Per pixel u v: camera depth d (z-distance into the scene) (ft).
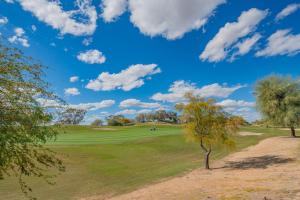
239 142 175.42
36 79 29.86
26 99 28.53
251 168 90.33
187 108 98.27
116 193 67.26
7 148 28.09
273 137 187.83
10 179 79.92
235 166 97.60
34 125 29.19
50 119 30.22
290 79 175.42
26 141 28.81
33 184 77.00
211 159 118.73
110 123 506.07
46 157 32.50
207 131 98.17
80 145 162.30
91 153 131.85
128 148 153.69
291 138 170.40
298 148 124.77
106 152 139.03
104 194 67.00
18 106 28.02
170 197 57.11
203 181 73.05
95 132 272.31
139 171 95.76
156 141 179.01
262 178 70.03
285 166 88.07
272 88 175.73
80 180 82.28
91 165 106.11
